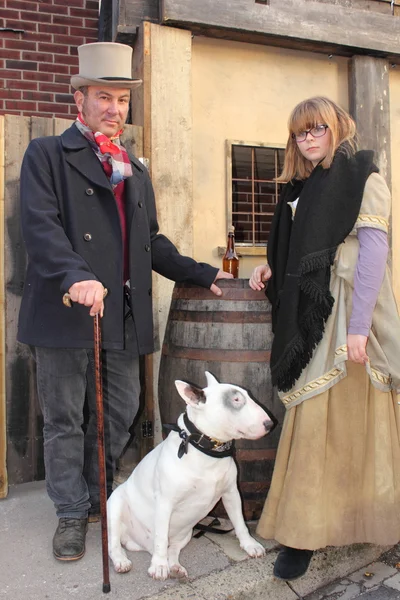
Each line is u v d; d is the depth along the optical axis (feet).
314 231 6.59
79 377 7.48
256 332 7.93
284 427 7.27
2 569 6.98
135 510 7.11
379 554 8.07
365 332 6.48
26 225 6.84
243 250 12.27
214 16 11.10
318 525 6.72
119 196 7.76
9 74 13.91
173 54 10.99
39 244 6.62
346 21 12.27
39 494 9.25
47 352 7.29
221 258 12.09
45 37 14.14
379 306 6.88
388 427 6.91
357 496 7.00
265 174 12.66
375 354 6.77
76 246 7.20
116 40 11.36
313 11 11.96
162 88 10.90
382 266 6.52
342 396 6.88
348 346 6.56
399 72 13.70
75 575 6.84
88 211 7.33
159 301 10.73
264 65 12.35
